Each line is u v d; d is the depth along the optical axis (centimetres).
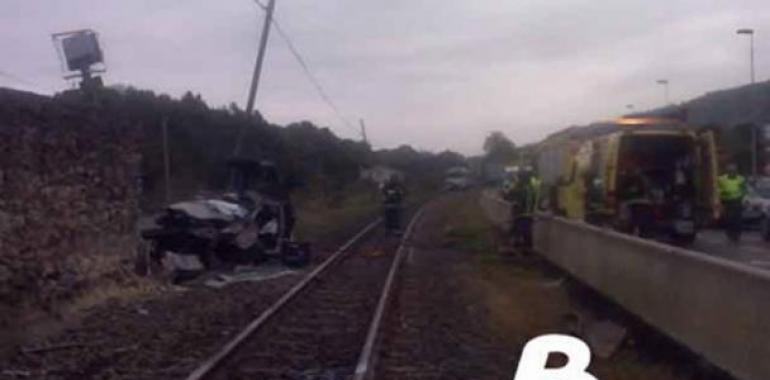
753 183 4694
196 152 5266
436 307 2333
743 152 6731
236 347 1666
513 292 2591
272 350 1714
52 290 2011
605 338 1748
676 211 3344
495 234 4472
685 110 3775
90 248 2262
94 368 1509
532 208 3959
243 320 2030
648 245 1703
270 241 3309
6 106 1897
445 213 7150
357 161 10581
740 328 1235
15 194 1897
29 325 1823
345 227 5641
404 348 1745
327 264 3231
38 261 1973
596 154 3525
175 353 1645
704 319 1374
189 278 2758
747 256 3147
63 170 2130
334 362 1616
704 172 3375
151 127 5066
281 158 6656
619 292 1914
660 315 1597
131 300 2234
